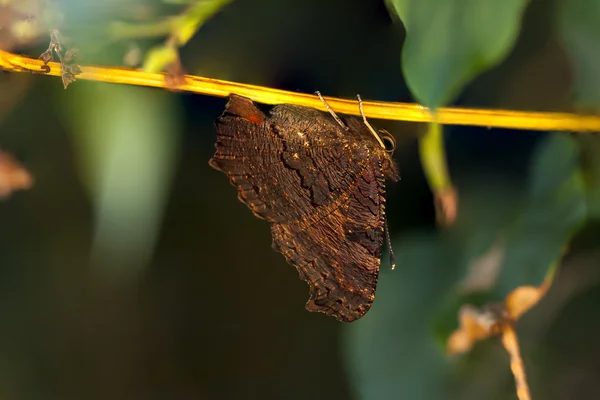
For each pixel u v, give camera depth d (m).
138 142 0.68
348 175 0.65
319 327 0.81
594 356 0.69
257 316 0.81
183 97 0.68
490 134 0.69
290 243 0.65
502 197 0.69
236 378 0.82
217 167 0.64
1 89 0.68
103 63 0.66
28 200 0.74
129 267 0.77
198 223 0.76
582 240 0.69
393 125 0.67
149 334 0.81
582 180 0.67
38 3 0.65
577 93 0.66
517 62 0.68
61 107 0.68
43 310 0.77
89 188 0.68
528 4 0.67
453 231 0.69
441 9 0.63
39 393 0.78
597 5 0.65
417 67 0.63
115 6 0.66
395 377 0.68
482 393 0.68
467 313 0.67
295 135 0.65
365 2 0.68
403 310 0.69
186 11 0.66
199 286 0.80
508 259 0.67
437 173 0.68
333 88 0.68
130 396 0.86
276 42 0.69
